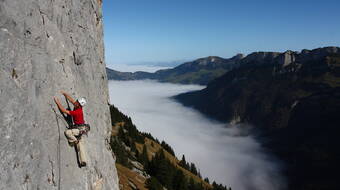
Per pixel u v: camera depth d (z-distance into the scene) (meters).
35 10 13.02
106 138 21.89
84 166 14.49
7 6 11.02
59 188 11.96
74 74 16.33
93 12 22.69
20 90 10.90
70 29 16.81
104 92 24.25
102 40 25.80
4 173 9.30
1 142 9.45
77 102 13.58
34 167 10.76
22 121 10.62
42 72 12.72
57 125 12.98
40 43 13.04
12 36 10.99
